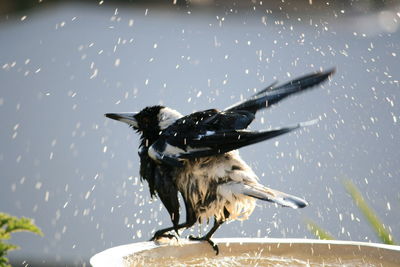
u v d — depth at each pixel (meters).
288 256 5.64
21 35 15.94
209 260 5.61
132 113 7.44
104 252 5.18
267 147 12.65
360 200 7.61
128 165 13.57
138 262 5.26
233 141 6.23
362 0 15.58
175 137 6.52
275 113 13.29
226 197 6.27
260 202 11.55
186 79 15.02
